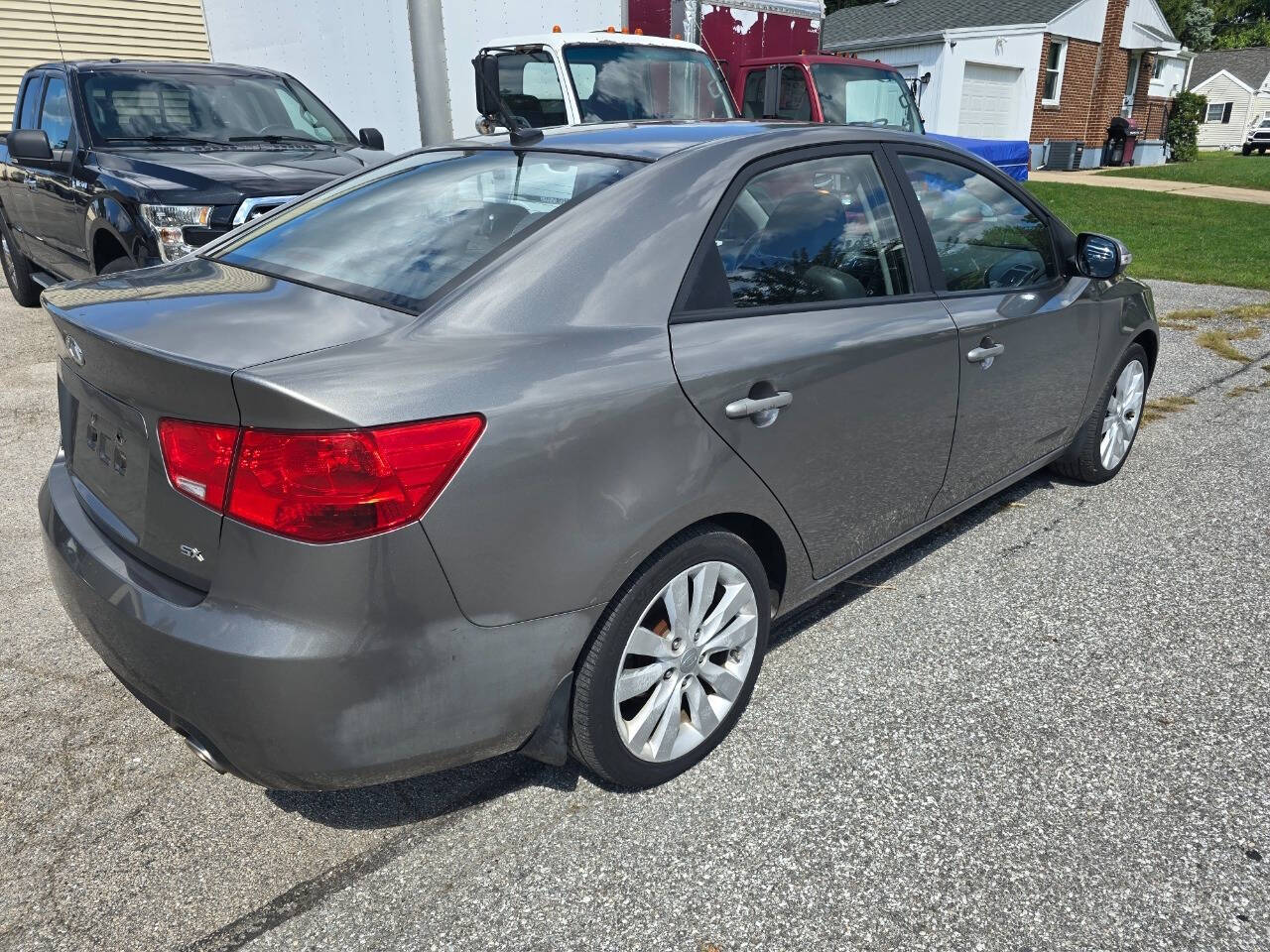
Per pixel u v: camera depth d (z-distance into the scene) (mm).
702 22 9406
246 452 1704
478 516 1819
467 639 1878
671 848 2180
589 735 2166
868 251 2742
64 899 2059
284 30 8969
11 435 5000
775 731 2586
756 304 2391
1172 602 3232
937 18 23922
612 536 2021
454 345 1906
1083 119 24984
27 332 7215
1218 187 19156
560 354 1976
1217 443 4777
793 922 1975
